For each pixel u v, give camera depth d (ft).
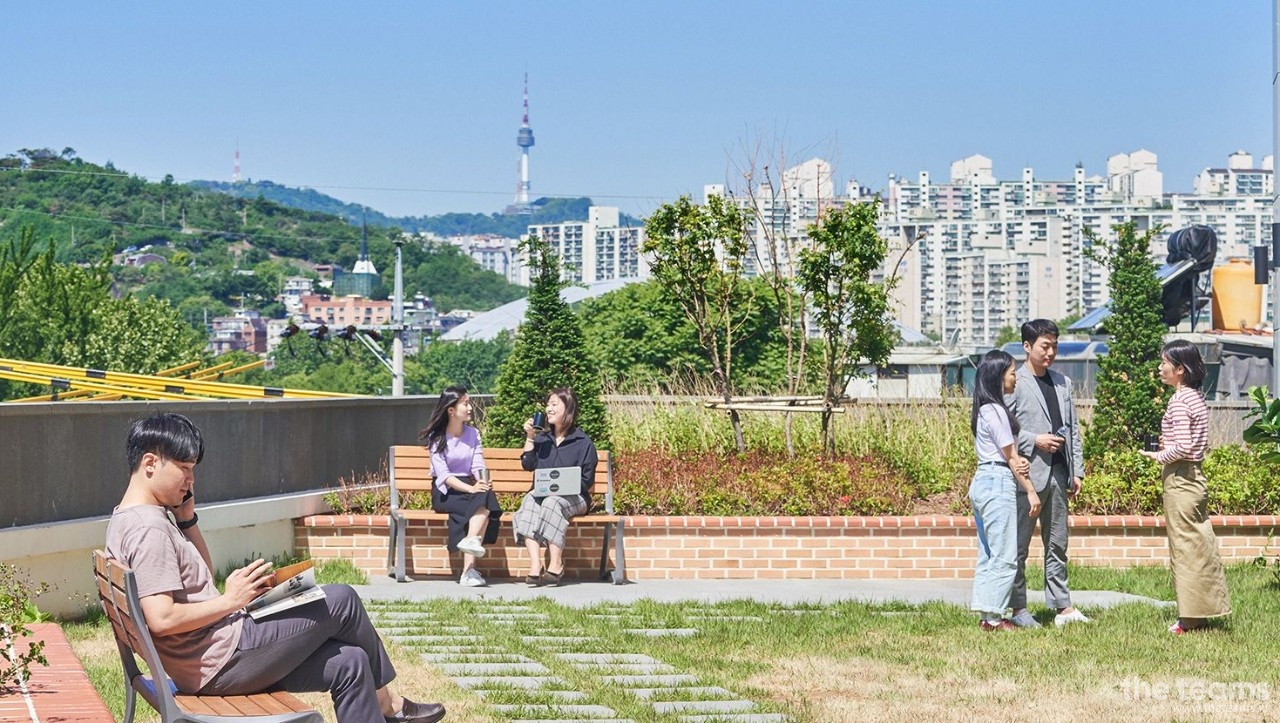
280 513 40.70
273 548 40.83
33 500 32.42
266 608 18.04
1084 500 44.83
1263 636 31.22
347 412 45.65
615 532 40.83
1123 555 43.39
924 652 29.71
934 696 25.57
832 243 51.67
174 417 18.29
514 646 30.09
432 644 30.50
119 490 35.24
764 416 55.77
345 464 45.50
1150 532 43.45
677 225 54.29
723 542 41.73
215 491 39.09
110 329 211.41
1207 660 28.81
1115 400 55.67
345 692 18.42
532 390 49.37
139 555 17.43
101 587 18.12
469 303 492.95
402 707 20.56
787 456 50.85
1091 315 86.43
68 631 31.35
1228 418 59.41
